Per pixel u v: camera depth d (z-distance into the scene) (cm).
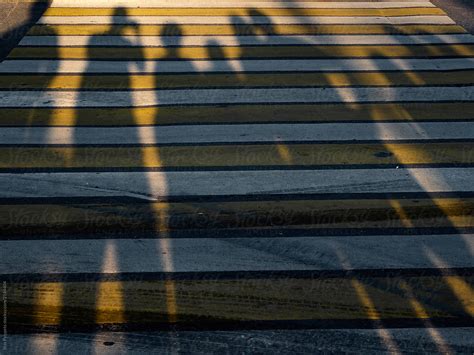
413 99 621
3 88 632
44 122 579
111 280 403
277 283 401
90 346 355
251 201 477
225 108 604
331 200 479
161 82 647
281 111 600
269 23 778
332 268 414
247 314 377
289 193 486
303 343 357
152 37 739
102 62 684
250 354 350
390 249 431
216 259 421
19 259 420
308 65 682
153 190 489
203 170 514
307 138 558
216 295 391
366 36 749
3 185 494
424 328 368
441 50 717
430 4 843
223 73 664
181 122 582
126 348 354
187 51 708
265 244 435
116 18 787
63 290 394
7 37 736
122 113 595
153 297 389
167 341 359
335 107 607
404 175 509
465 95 629
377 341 359
